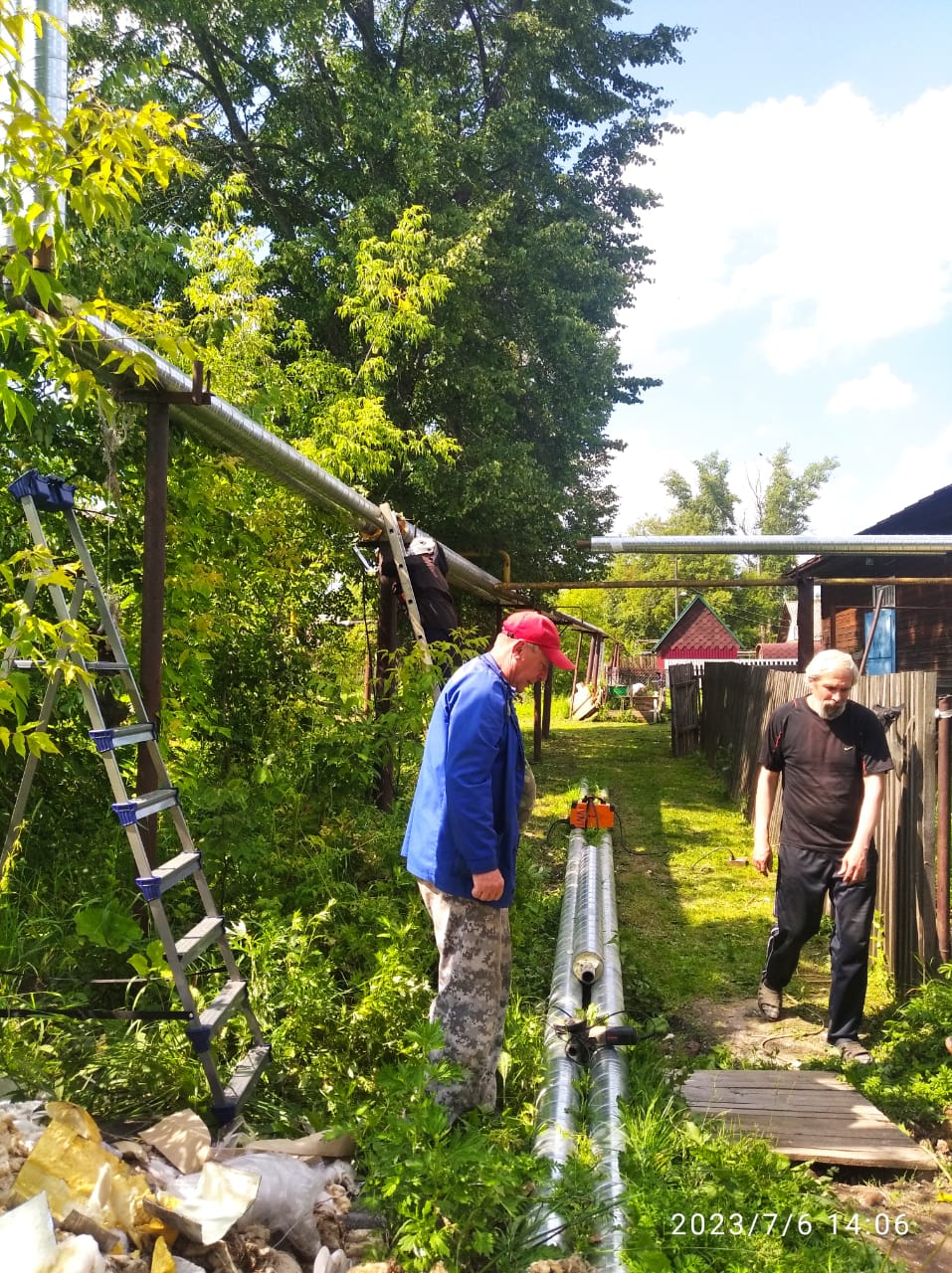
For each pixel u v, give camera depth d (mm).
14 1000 3516
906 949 5512
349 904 4949
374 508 6812
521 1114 3664
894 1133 3672
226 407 4660
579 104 18375
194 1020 3127
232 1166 2758
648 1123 3381
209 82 17375
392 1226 2840
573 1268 2607
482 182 16234
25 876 4633
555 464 17703
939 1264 2936
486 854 3307
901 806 5621
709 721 16234
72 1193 2410
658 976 5863
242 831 5094
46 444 4887
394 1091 3090
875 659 18141
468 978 3439
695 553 11367
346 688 7988
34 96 2676
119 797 3086
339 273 14656
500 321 16297
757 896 7809
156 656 4496
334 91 17000
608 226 19969
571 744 20016
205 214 16359
